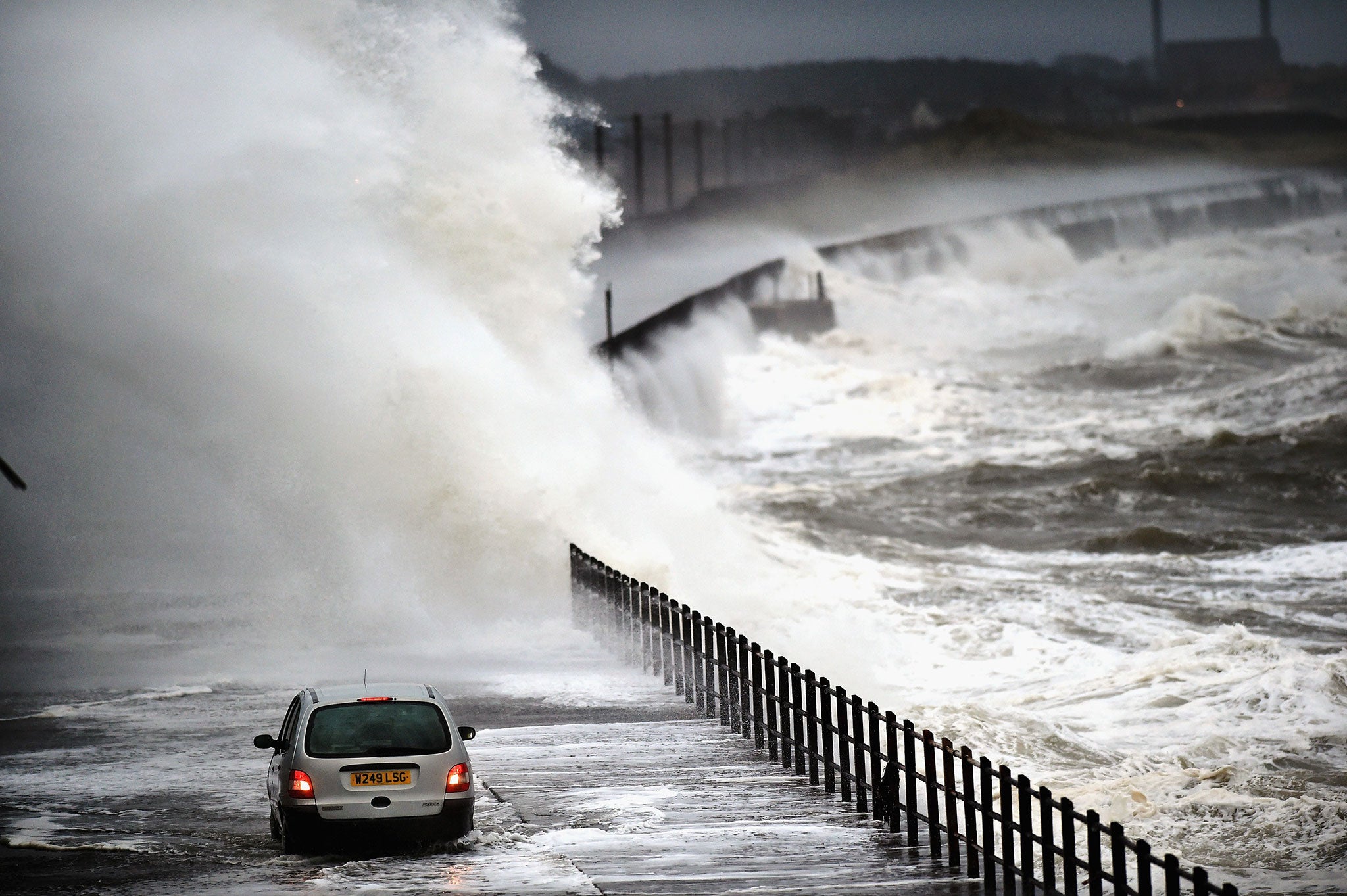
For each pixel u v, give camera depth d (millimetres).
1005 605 109812
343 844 40812
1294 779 57531
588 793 48688
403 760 41219
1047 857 35250
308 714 42156
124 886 37875
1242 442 198250
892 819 44344
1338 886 43156
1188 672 77688
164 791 50000
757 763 53562
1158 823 51094
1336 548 135500
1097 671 81688
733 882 38062
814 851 41656
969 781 39375
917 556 138250
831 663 83188
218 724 61906
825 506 166500
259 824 45438
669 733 59125
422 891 36938
